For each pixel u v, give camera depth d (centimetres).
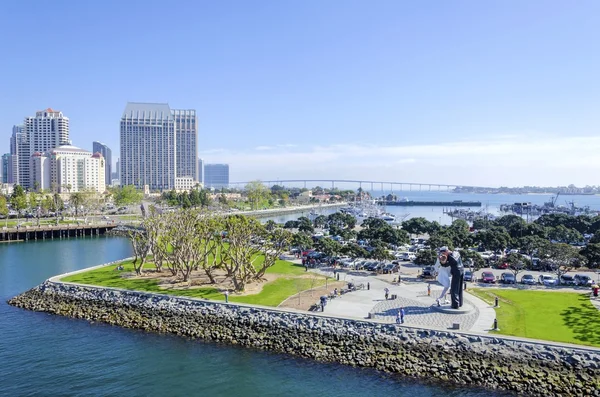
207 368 6419
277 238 10656
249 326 7619
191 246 10344
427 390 5700
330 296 8669
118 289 9269
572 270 11412
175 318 8150
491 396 5531
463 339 6462
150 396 5656
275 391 5728
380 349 6638
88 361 6669
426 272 10512
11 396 5653
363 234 15800
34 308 9181
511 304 8100
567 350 5991
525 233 16038
